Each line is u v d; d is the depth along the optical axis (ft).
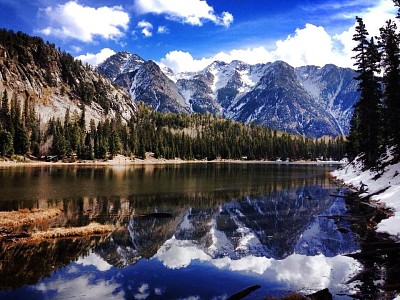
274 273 66.95
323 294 52.80
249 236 101.60
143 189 213.05
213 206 156.25
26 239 92.89
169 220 125.18
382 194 143.54
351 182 220.02
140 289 58.95
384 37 186.80
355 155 290.15
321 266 70.44
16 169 375.66
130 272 68.33
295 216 132.57
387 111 177.99
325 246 87.35
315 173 378.73
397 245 79.56
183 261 76.69
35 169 384.06
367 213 125.80
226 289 58.65
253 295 55.11
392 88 172.35
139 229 109.81
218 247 89.45
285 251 84.33
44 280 63.57
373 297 52.85
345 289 56.65
